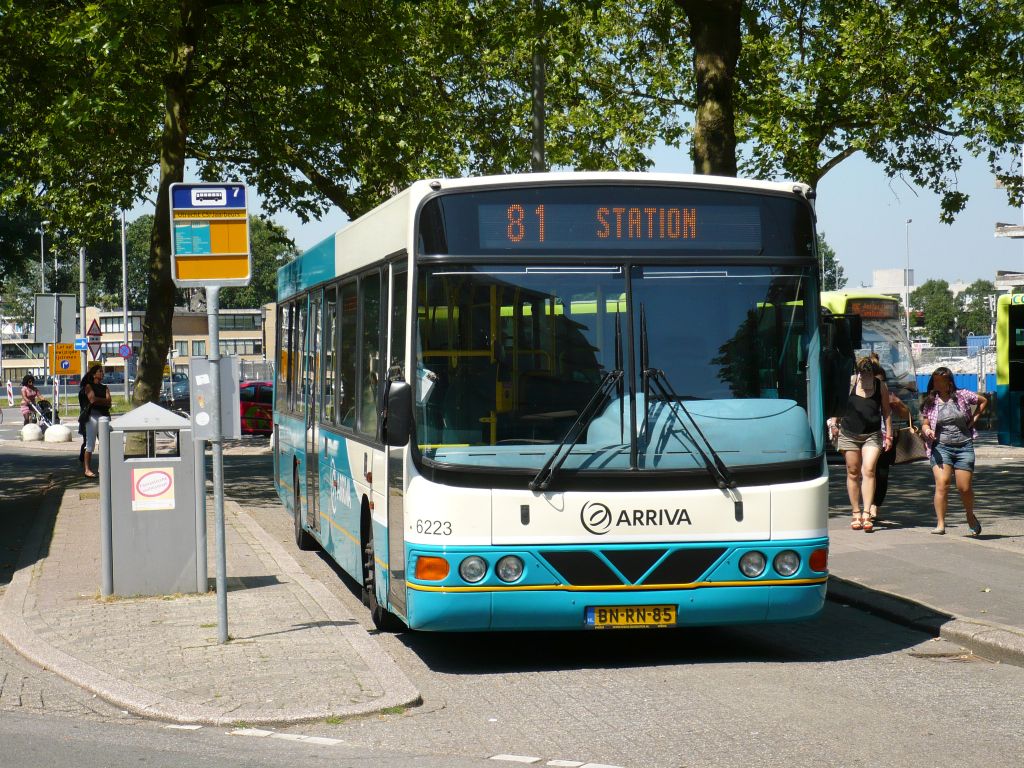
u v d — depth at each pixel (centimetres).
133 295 13462
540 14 1702
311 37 2100
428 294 807
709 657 873
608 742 647
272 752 638
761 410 816
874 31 2416
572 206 818
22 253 5700
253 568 1225
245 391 3947
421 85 2462
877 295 3066
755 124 2623
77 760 627
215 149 2536
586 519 789
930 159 2627
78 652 862
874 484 1451
